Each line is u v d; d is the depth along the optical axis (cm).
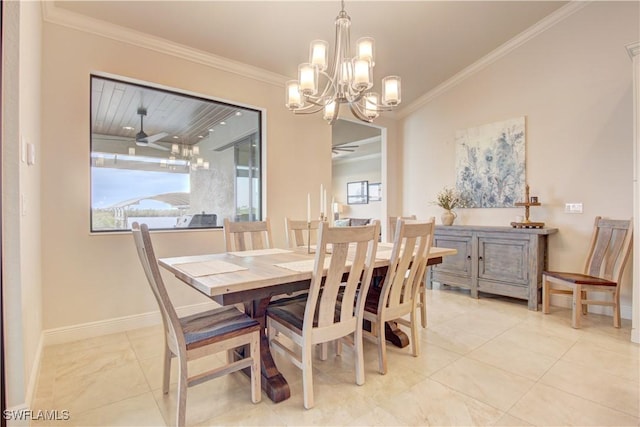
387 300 214
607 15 319
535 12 338
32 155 195
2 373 147
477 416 165
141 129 323
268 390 184
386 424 159
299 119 399
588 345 250
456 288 430
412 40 350
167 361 184
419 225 215
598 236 315
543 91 362
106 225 298
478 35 359
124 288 281
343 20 230
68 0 238
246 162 377
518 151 381
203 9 266
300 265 193
